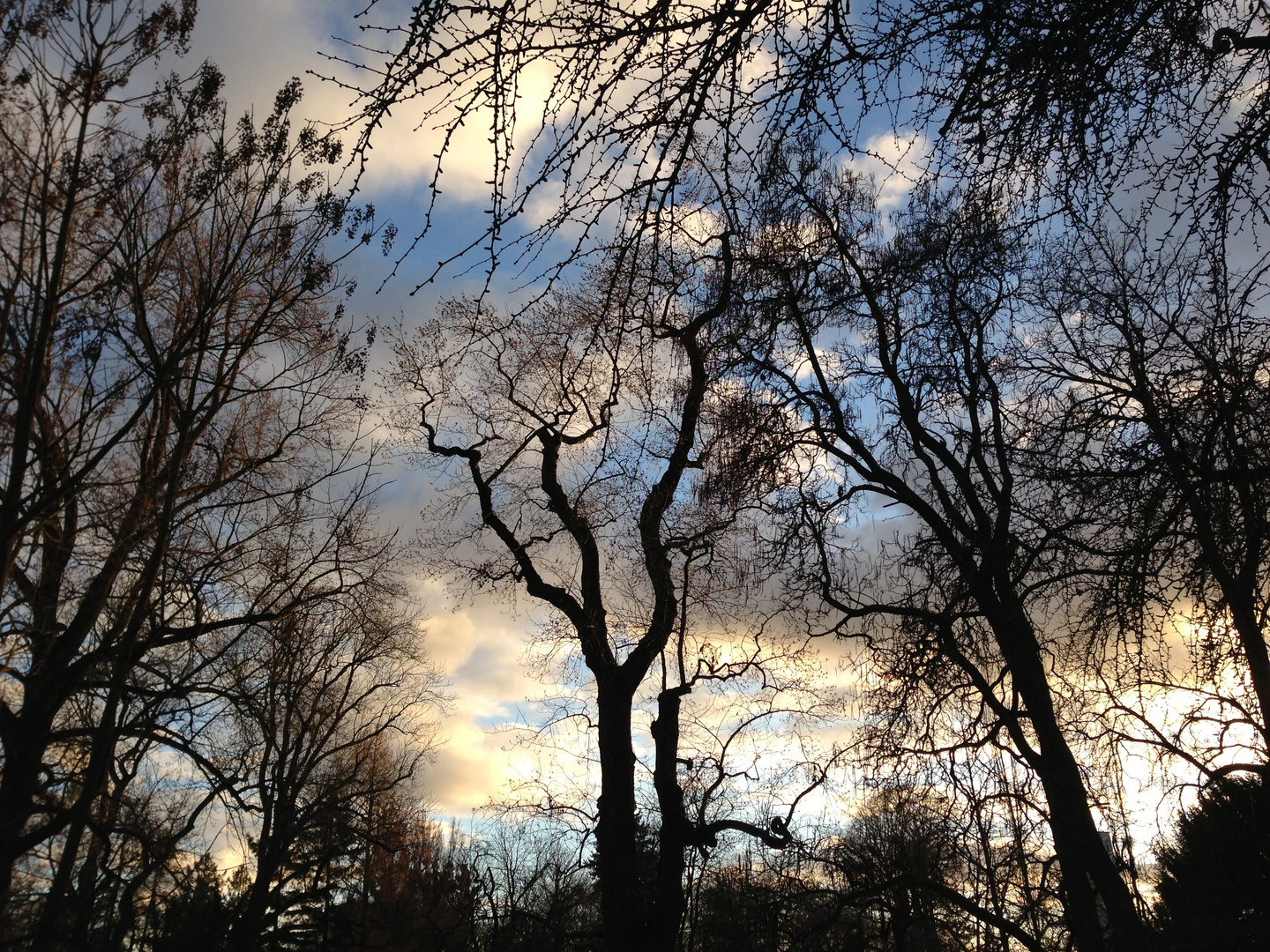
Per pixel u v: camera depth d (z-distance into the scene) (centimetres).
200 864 1390
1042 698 1424
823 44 454
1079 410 1041
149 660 1416
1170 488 821
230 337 1366
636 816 1834
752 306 1050
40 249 1152
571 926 2130
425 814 2677
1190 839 1416
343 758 2488
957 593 1468
